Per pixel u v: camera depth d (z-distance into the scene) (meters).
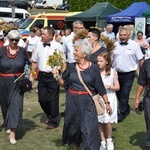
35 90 11.64
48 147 6.64
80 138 5.61
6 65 6.69
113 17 21.41
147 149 6.56
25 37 21.83
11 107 6.71
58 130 7.64
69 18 23.27
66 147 6.62
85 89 5.45
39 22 23.25
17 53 6.77
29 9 63.12
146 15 19.27
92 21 22.73
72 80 5.47
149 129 5.98
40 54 7.57
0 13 36.84
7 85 6.73
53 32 7.56
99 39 7.07
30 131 7.55
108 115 6.22
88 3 33.75
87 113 5.45
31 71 7.13
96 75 5.46
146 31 19.31
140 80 6.04
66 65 5.74
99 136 5.52
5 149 6.51
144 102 6.00
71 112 5.52
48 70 7.55
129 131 7.61
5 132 7.41
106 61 6.40
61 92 11.59
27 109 9.37
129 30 8.13
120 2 30.73
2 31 12.20
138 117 8.66
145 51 14.14
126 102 8.27
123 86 8.23
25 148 6.58
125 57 8.08
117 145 6.76
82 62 5.46
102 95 5.54
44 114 8.89
